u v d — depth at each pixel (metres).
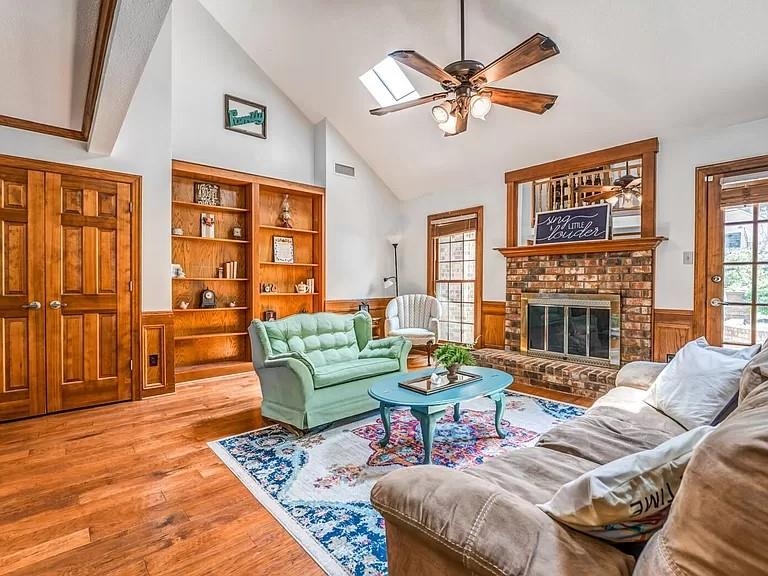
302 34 4.59
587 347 4.42
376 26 4.09
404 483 1.07
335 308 5.92
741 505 0.58
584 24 3.28
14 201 3.26
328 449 2.71
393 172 6.21
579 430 1.82
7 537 1.78
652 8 3.01
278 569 1.59
